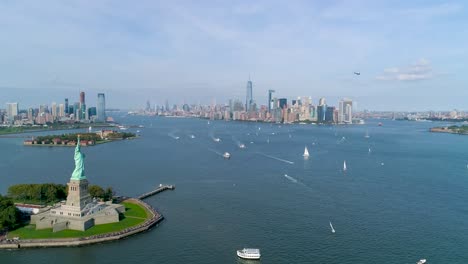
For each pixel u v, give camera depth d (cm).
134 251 19762
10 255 18925
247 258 18975
